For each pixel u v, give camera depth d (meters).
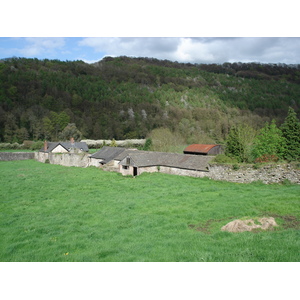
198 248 11.27
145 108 120.94
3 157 63.78
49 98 120.50
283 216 14.60
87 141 91.62
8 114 101.44
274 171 25.80
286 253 9.92
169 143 57.81
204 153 49.72
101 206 20.14
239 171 28.16
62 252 12.03
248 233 12.30
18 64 147.00
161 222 15.55
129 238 13.27
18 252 12.30
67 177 35.75
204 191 23.62
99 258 11.09
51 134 103.25
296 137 29.67
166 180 30.91
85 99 129.50
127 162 38.50
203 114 103.75
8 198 23.67
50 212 19.20
